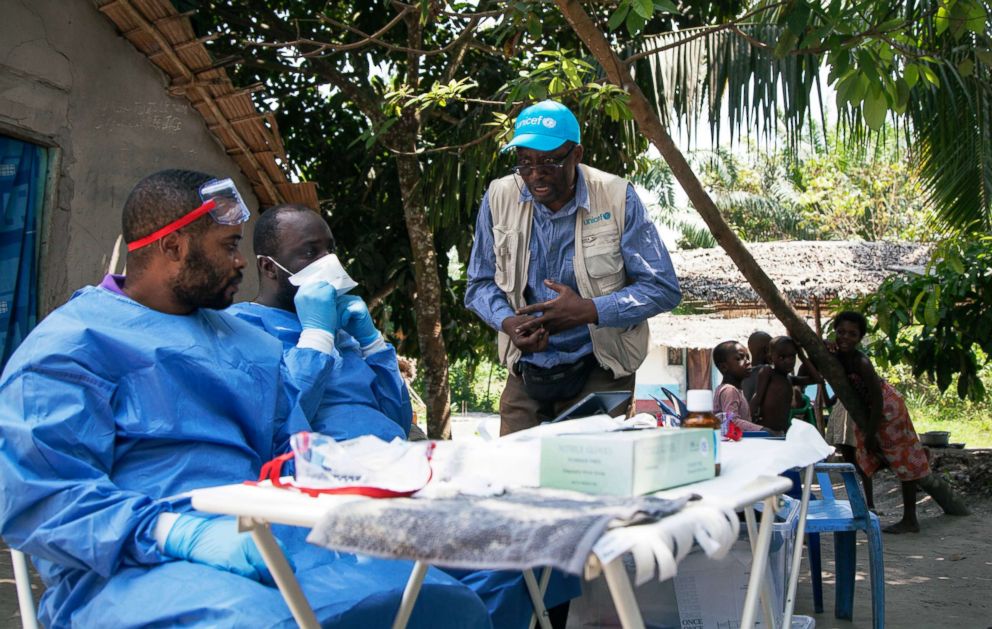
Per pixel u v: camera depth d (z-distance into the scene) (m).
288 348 3.16
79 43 6.04
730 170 23.17
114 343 2.36
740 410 6.30
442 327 9.38
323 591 2.09
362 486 1.72
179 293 2.48
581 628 3.19
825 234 22.17
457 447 2.00
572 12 4.68
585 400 2.74
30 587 2.21
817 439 2.57
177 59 6.34
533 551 1.36
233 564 2.07
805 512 2.78
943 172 6.89
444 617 2.24
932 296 7.81
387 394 3.48
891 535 7.30
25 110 5.70
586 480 1.71
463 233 8.80
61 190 5.98
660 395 18.50
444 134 8.81
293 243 3.27
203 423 2.45
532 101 5.96
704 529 1.54
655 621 3.13
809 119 7.03
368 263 8.62
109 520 2.10
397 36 8.66
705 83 6.54
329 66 8.06
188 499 2.28
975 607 4.91
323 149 9.12
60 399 2.22
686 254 13.44
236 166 7.09
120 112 6.29
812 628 3.46
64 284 6.01
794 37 4.07
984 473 9.55
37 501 2.12
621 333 3.87
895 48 4.08
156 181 2.45
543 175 3.67
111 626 2.04
